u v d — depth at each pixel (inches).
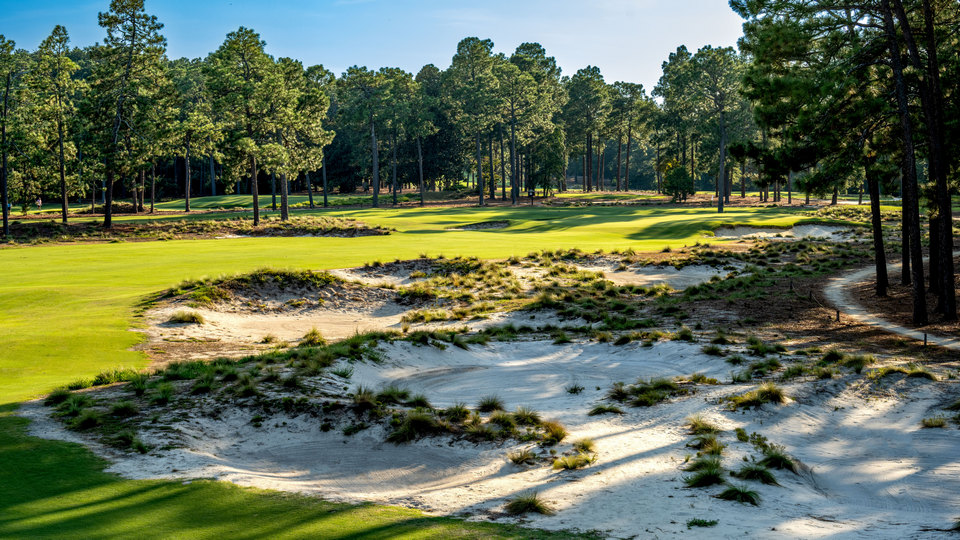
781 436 486.6
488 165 4990.2
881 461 438.3
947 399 572.1
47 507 312.5
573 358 763.4
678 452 443.8
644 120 4399.6
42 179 2484.0
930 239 1184.8
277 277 1142.3
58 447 407.5
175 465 389.4
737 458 430.3
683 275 1435.8
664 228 2239.2
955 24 1016.9
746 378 631.8
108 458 395.2
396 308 1125.7
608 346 807.1
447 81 4109.3
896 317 997.8
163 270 1286.9
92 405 503.5
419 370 687.1
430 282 1267.2
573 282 1322.6
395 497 368.8
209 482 359.9
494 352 789.9
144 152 2420.0
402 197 3956.7
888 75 1001.5
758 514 330.0
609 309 1085.1
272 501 339.0
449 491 379.6
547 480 394.9
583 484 382.9
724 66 3181.6
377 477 411.5
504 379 665.0
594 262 1537.9
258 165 2719.0
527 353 789.2
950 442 468.4
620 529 308.7
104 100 2372.0
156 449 416.5
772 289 1237.7
